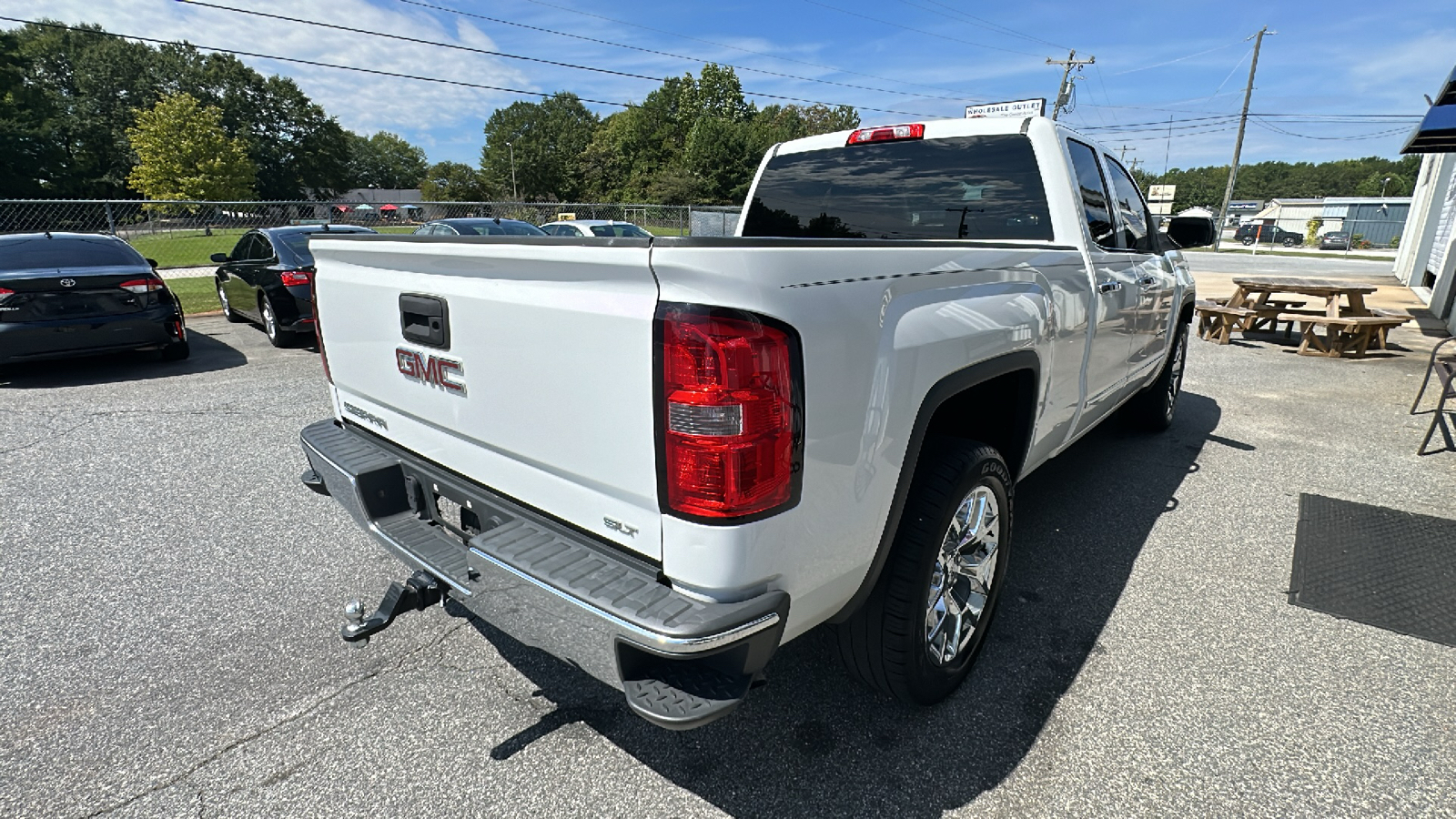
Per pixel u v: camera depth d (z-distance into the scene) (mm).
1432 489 4258
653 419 1540
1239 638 2742
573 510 1827
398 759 2139
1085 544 3543
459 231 11281
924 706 2342
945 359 1991
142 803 1981
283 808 1959
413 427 2342
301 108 88000
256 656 2637
